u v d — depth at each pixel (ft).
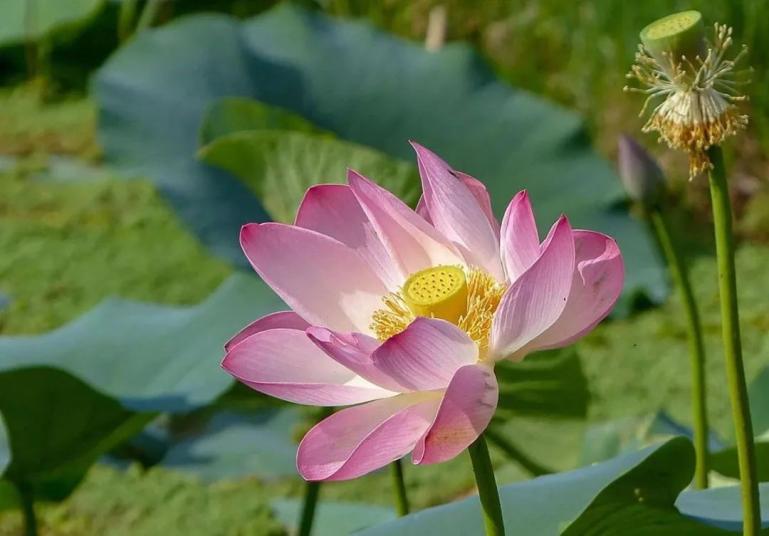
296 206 9.16
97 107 12.87
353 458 6.31
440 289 6.54
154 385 8.57
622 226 12.67
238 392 8.38
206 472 11.53
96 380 8.67
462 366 6.31
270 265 6.65
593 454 8.63
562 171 12.63
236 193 11.78
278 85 13.03
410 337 6.31
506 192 12.46
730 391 6.50
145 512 11.21
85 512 11.30
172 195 11.82
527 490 7.11
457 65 13.11
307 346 6.57
